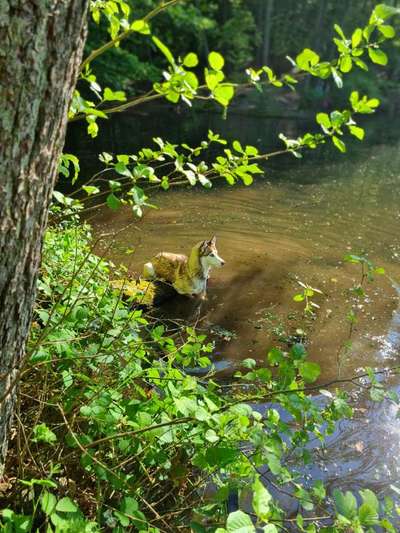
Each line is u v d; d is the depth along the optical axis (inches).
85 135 474.0
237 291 193.2
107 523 69.6
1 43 43.5
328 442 113.9
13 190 49.4
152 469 82.4
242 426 61.9
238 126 624.4
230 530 43.6
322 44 1010.1
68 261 112.8
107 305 94.7
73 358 67.0
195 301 182.2
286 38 1042.7
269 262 223.6
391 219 301.1
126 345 81.0
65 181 325.7
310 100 846.5
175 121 616.4
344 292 196.9
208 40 959.6
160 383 75.1
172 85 64.5
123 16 74.5
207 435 57.1
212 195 329.1
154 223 263.4
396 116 876.6
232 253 231.9
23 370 60.3
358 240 261.4
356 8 991.6
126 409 65.5
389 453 112.5
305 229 273.7
